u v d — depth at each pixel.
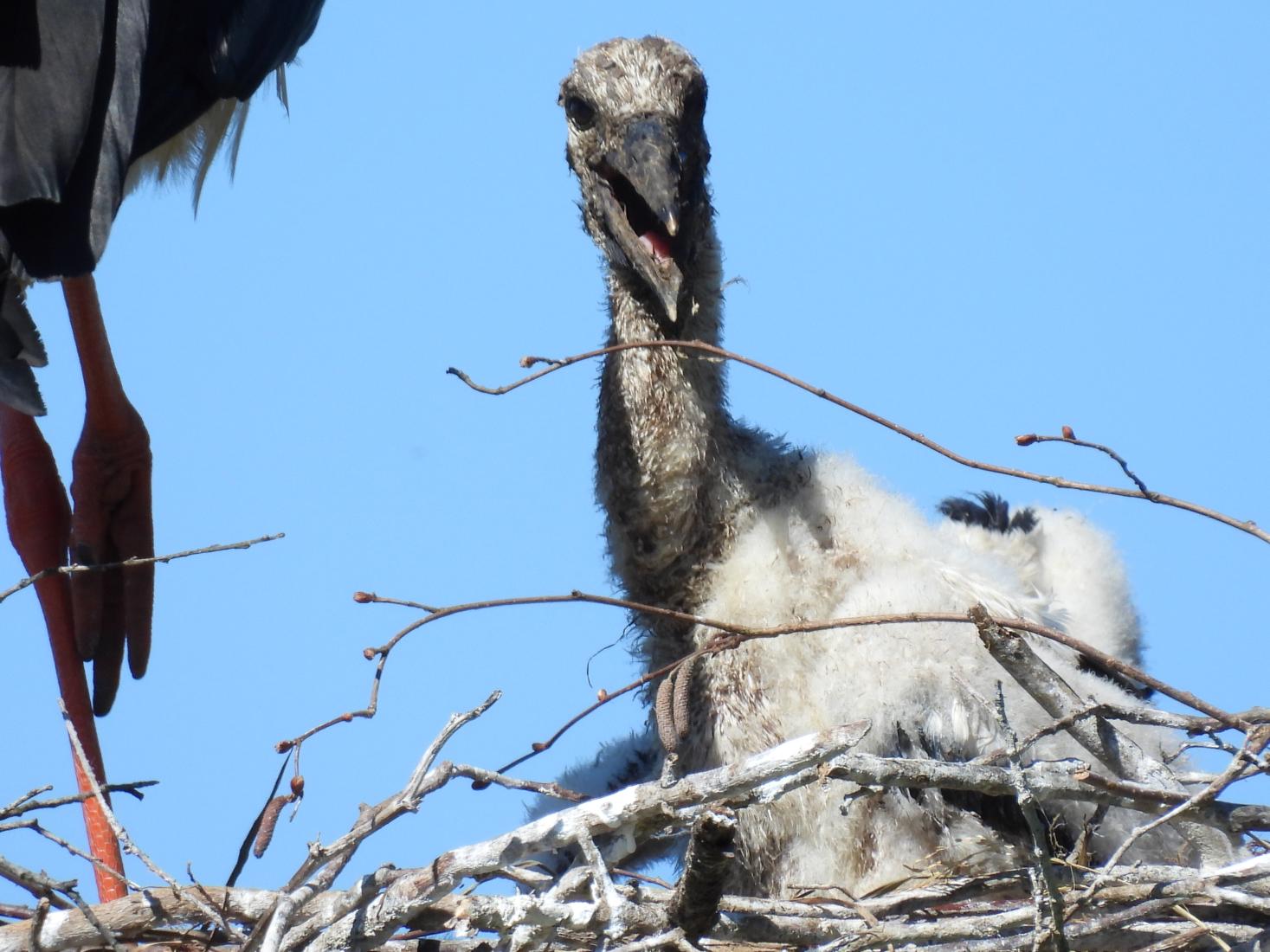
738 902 9.05
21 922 8.95
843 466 12.38
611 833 9.71
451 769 8.95
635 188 11.91
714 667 11.80
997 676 11.15
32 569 12.62
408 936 9.18
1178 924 8.80
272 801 9.05
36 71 10.14
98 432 12.70
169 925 9.07
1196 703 8.96
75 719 12.28
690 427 12.08
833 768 8.71
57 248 9.98
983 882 9.46
